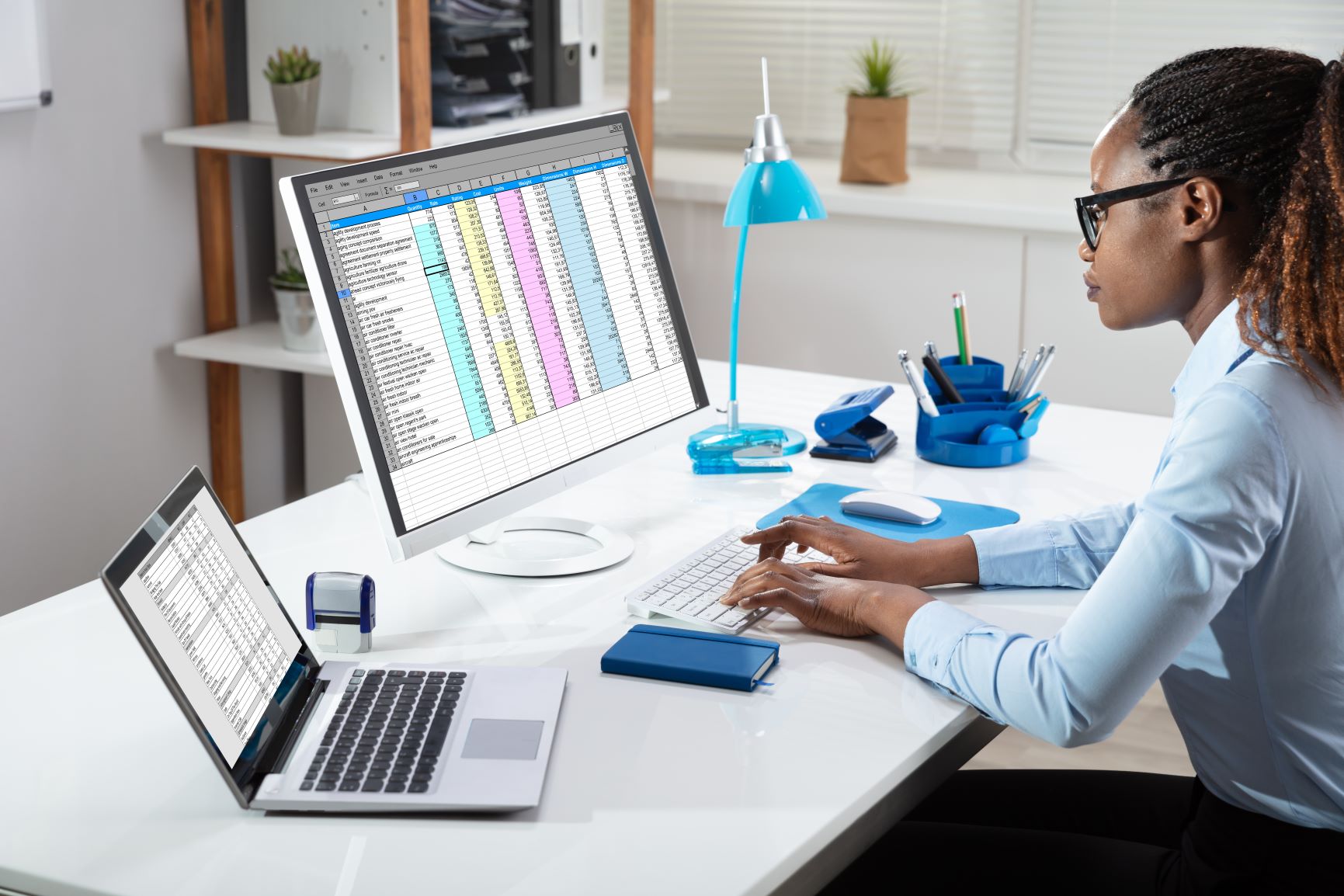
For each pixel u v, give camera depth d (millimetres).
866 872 1209
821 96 3395
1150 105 1104
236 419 2758
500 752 1012
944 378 1766
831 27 3328
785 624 1278
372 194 1251
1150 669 1014
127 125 2459
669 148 3596
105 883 865
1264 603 1035
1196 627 1009
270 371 2855
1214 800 1128
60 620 1287
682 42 3500
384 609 1301
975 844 1232
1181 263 1107
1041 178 3188
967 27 3184
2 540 2348
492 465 1338
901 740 1056
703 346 3281
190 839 917
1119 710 1024
